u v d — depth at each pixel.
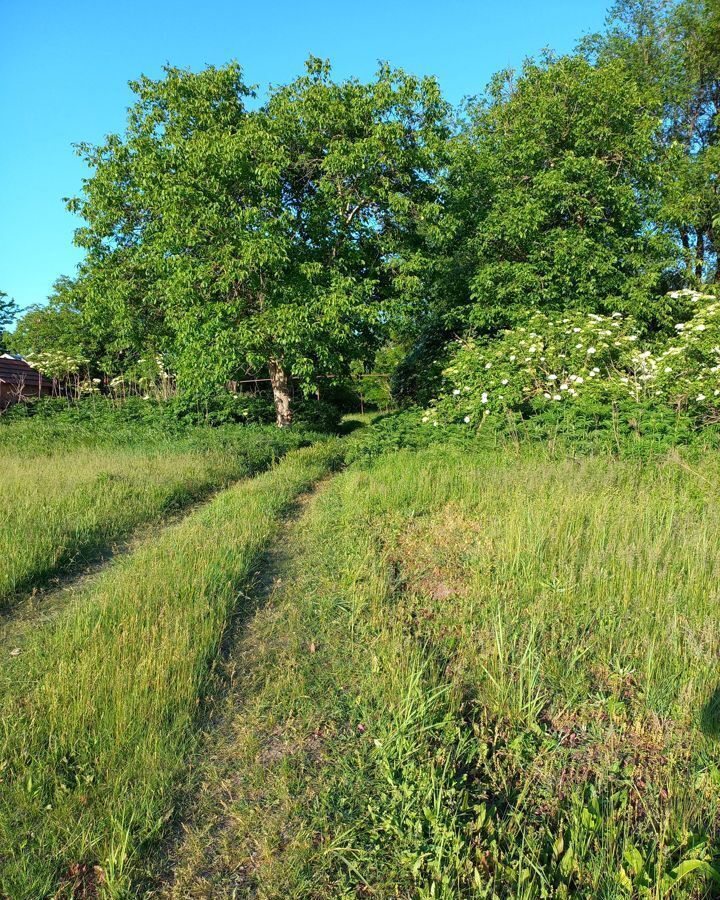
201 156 14.06
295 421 18.08
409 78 15.35
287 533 7.03
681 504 5.96
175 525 7.73
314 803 2.72
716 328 9.60
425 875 2.34
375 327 16.56
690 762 2.89
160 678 3.49
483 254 17.88
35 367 23.95
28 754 2.98
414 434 11.59
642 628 3.90
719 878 2.17
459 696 3.37
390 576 5.24
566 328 11.49
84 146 16.47
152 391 21.66
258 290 15.41
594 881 2.23
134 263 16.33
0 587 5.19
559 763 2.91
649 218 17.41
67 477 9.36
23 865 2.41
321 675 3.75
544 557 5.14
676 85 21.48
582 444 8.61
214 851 2.52
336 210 15.76
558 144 17.39
